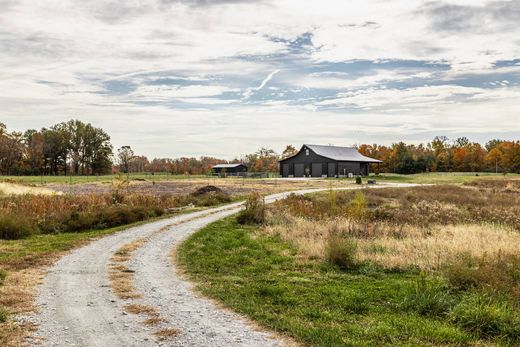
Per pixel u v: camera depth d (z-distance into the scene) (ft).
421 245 46.83
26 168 363.35
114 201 85.10
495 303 24.98
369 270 37.55
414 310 26.37
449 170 358.84
